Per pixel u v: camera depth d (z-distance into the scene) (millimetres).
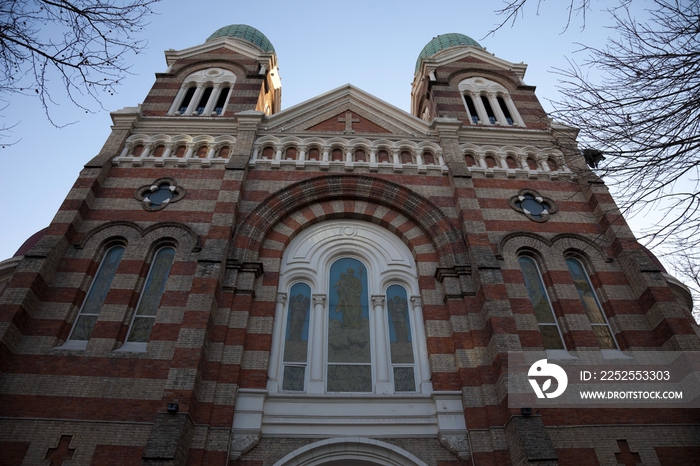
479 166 19672
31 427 11672
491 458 11891
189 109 22938
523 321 14586
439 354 14047
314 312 15281
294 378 13891
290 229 17297
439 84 25281
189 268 15102
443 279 15562
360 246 17281
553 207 18109
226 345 13656
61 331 13570
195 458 11406
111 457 11312
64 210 16109
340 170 19078
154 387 12508
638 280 15430
